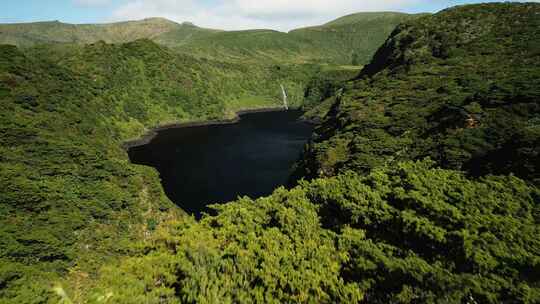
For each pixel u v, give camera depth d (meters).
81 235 37.94
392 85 71.31
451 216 15.95
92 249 37.66
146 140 106.69
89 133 67.19
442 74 66.19
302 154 69.75
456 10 97.00
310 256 13.98
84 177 46.88
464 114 41.66
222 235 16.70
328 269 13.11
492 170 29.48
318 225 17.52
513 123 36.16
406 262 12.73
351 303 11.33
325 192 21.03
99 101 110.19
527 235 13.88
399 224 16.22
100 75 125.25
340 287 11.81
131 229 44.16
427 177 20.98
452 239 14.01
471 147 35.56
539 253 12.85
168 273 13.28
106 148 63.97
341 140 53.03
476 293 10.77
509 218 15.19
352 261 14.00
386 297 11.80
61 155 48.09
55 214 38.00
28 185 38.44
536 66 52.72
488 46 70.88
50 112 64.69
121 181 50.25
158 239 16.84
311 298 11.41
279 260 13.56
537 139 28.28
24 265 29.22
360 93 75.94
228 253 14.59
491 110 40.75
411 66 78.94
